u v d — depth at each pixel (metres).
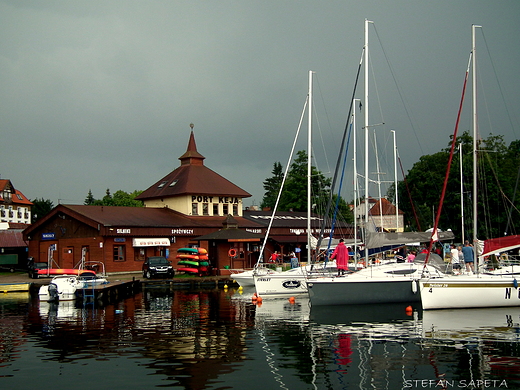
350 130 40.66
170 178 70.88
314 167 83.31
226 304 32.59
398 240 30.81
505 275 27.80
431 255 31.00
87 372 16.36
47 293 36.09
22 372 16.45
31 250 65.44
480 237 66.56
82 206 60.06
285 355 18.25
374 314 26.72
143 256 56.44
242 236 52.06
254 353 18.56
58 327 24.23
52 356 18.42
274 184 133.50
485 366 16.62
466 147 75.25
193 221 62.25
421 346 19.19
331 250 38.69
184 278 47.94
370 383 15.24
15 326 24.64
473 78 28.61
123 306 32.38
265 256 56.75
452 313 25.94
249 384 15.16
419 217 78.25
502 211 66.50
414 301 30.00
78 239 57.47
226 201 68.31
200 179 67.88
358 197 42.16
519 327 22.23
